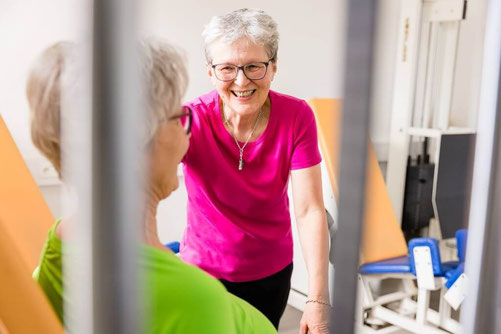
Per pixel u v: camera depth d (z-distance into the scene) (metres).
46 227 1.91
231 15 1.21
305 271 2.83
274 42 1.24
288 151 1.34
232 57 1.20
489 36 0.56
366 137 0.43
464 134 3.53
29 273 1.51
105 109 0.40
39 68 0.63
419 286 2.39
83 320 0.44
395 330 2.59
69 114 0.59
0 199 1.88
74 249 0.47
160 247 0.72
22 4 2.47
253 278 1.41
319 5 3.42
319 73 3.51
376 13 0.41
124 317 0.43
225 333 0.74
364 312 2.61
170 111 0.71
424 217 3.88
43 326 1.24
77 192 0.43
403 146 3.71
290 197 2.80
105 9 0.38
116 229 0.41
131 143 0.41
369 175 0.43
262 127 1.31
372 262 2.57
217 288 0.73
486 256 0.58
